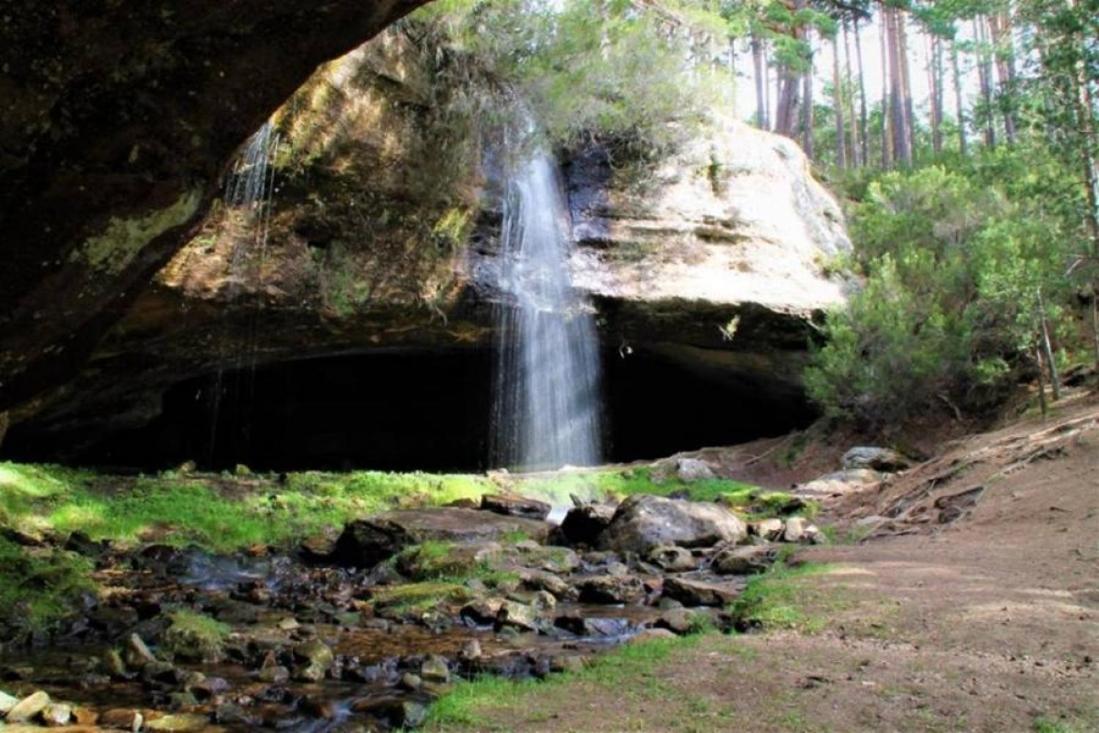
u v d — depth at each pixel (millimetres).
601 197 18797
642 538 11992
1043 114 15102
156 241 6715
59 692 5871
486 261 16578
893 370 18266
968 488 12281
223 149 6461
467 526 12438
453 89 15055
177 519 13344
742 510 15148
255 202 13312
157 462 19281
